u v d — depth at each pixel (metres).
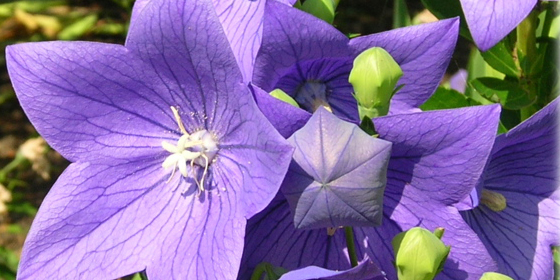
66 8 0.96
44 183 0.86
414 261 0.33
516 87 0.42
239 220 0.33
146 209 0.36
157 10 0.34
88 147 0.36
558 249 0.40
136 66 0.35
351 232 0.34
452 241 0.34
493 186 0.38
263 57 0.35
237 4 0.35
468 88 0.47
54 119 0.35
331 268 0.35
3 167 0.88
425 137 0.33
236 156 0.35
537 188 0.38
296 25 0.34
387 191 0.34
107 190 0.36
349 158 0.32
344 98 0.37
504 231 0.37
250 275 0.35
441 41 0.35
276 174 0.32
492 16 0.33
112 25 0.94
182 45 0.34
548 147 0.36
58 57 0.35
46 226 0.35
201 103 0.36
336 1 0.39
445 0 0.42
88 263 0.35
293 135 0.32
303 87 0.37
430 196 0.34
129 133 0.36
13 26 0.92
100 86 0.35
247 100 0.33
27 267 0.34
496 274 0.33
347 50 0.35
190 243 0.35
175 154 0.36
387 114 0.35
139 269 0.35
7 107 0.93
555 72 0.42
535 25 0.41
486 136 0.32
